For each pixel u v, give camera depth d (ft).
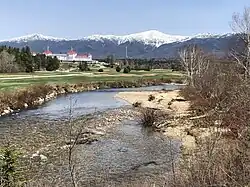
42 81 236.22
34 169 62.54
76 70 428.15
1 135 97.35
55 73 345.92
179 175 40.45
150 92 227.20
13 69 349.00
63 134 96.89
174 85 310.65
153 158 75.66
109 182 59.36
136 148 85.46
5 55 346.13
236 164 32.04
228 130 36.40
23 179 38.09
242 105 35.22
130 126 117.29
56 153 75.20
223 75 69.46
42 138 93.09
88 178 61.57
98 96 217.15
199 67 181.98
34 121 122.42
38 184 47.55
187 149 76.74
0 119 127.44
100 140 93.61
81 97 210.38
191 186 33.71
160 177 57.77
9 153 32.91
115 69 457.68
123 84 294.05
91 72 386.32
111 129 110.52
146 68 467.11
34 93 183.11
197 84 143.33
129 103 183.62
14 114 140.36
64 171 62.95
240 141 33.12
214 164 33.50
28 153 75.15
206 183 32.22
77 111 149.18
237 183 28.68
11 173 32.42
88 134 98.07
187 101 161.17
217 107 40.75
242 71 87.04
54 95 212.64
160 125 114.42
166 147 85.51
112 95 221.87
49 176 59.26
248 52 112.78
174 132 102.01
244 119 33.96
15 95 163.02
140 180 59.21
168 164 69.97
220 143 36.24
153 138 97.50
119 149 84.28
